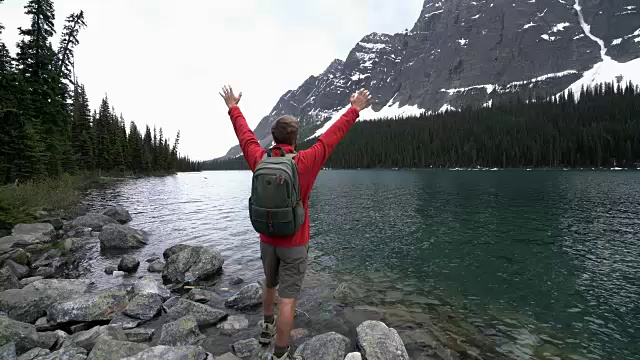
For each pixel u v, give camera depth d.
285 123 3.28
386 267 11.11
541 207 24.25
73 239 13.55
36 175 27.19
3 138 24.61
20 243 12.23
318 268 11.03
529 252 12.72
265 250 3.42
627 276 9.87
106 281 9.34
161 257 11.97
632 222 17.98
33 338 5.32
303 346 5.43
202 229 17.78
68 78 49.62
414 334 6.39
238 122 3.68
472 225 18.14
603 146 112.19
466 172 101.50
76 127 59.19
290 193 2.89
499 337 6.42
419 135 180.00
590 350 5.94
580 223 18.03
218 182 75.81
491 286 9.28
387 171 132.00
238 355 5.27
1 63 28.44
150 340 5.91
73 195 25.77
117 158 77.81
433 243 14.37
